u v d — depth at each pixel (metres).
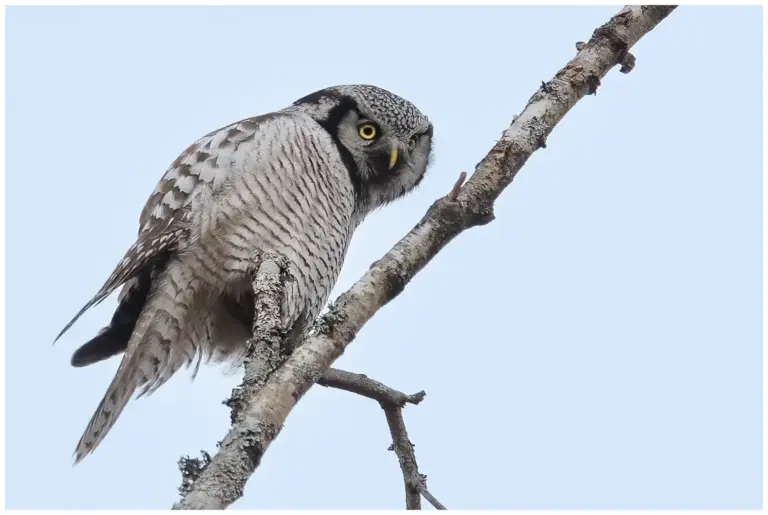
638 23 7.46
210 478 4.69
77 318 8.12
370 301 5.88
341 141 10.20
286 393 5.28
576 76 7.19
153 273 8.77
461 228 6.36
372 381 6.98
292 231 8.98
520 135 6.79
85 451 8.04
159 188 9.16
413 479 6.75
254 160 8.85
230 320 9.07
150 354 8.54
